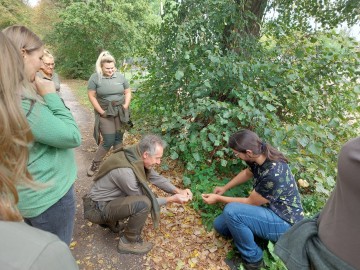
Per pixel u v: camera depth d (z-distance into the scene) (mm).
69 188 1582
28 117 1211
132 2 15781
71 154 1646
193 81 3461
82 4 14953
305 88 3250
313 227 1082
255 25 3947
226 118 3287
